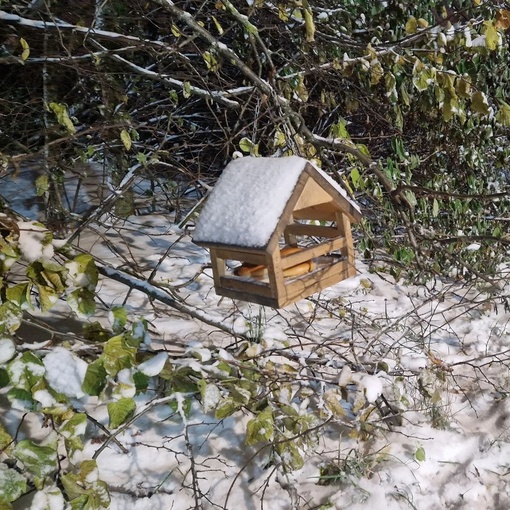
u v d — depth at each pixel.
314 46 4.23
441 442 3.21
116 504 2.58
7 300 2.31
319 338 3.91
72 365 2.24
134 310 3.89
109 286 4.23
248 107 4.55
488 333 4.32
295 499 2.70
